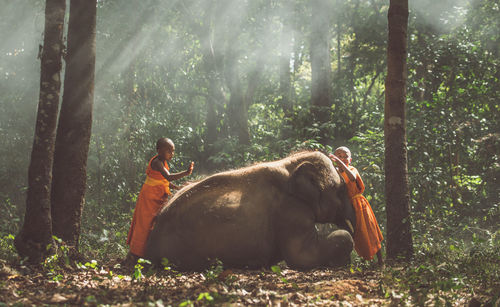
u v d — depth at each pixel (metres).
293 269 6.21
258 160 12.70
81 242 7.73
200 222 5.96
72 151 6.25
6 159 12.37
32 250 5.52
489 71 13.59
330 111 14.54
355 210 6.72
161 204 6.32
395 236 6.87
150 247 6.05
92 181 11.75
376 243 6.69
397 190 6.91
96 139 12.79
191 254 5.95
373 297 4.80
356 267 6.41
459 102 12.95
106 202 11.39
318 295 4.62
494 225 11.09
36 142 5.58
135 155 12.99
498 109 13.84
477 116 13.01
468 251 7.99
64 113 6.32
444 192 11.27
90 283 5.04
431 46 14.06
